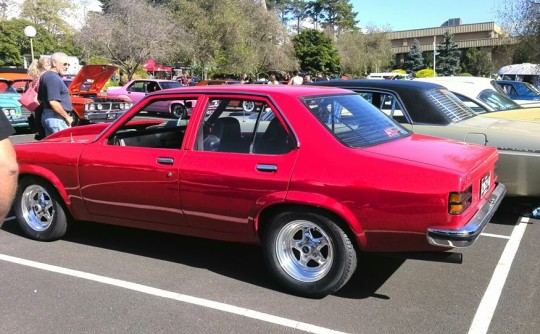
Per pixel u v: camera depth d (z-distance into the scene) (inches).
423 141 161.0
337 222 137.9
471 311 137.5
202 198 154.6
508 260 176.4
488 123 228.2
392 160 133.6
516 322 130.9
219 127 158.1
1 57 1980.8
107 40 1168.8
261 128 151.1
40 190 195.3
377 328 128.6
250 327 130.4
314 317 135.2
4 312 139.4
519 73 901.8
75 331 129.0
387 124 168.9
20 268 171.0
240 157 150.1
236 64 1434.5
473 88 303.1
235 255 184.1
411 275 163.5
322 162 138.1
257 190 144.5
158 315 137.3
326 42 2140.7
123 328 130.3
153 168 162.2
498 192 165.0
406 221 129.5
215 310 140.0
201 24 1358.3
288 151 144.3
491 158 155.7
